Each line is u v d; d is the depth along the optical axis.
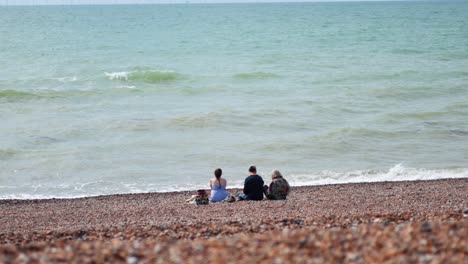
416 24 133.50
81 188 20.50
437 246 7.71
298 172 22.41
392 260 7.07
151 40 86.88
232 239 8.84
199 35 98.69
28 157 23.78
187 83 43.72
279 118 30.98
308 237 8.30
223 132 28.20
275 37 93.75
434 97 37.59
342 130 28.02
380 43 81.31
